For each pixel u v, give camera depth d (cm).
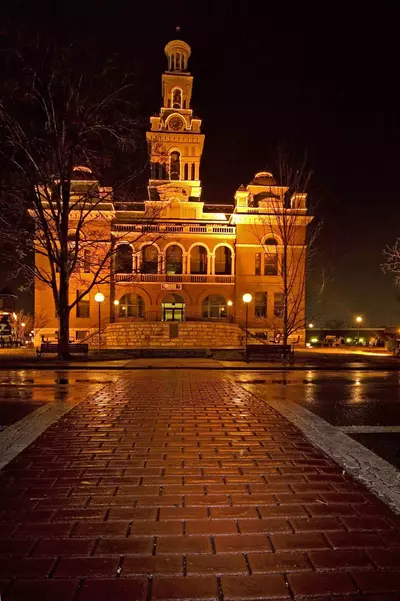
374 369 1917
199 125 4678
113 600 237
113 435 612
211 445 561
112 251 2389
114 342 3634
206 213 4409
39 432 628
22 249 2206
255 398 973
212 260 4134
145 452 526
